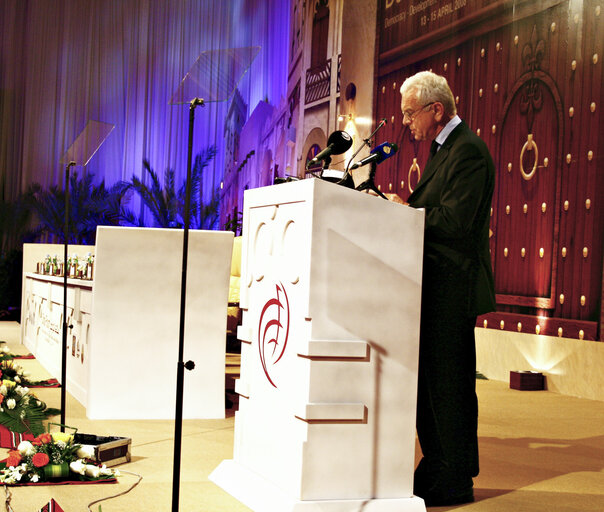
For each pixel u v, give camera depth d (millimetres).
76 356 5242
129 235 4488
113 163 20406
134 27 20281
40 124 20234
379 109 10594
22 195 18781
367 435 2514
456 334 2789
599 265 6684
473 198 2750
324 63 12875
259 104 17047
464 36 8719
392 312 2574
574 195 7020
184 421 4469
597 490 3197
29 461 2984
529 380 7137
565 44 7180
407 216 2615
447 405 2785
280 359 2615
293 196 2564
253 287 2859
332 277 2475
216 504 2676
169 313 4574
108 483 2953
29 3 20250
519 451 4090
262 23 17391
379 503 2490
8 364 5840
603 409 6000
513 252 7816
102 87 20406
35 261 9625
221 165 19344
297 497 2436
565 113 7148
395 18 10273
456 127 2900
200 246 4598
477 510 2752
